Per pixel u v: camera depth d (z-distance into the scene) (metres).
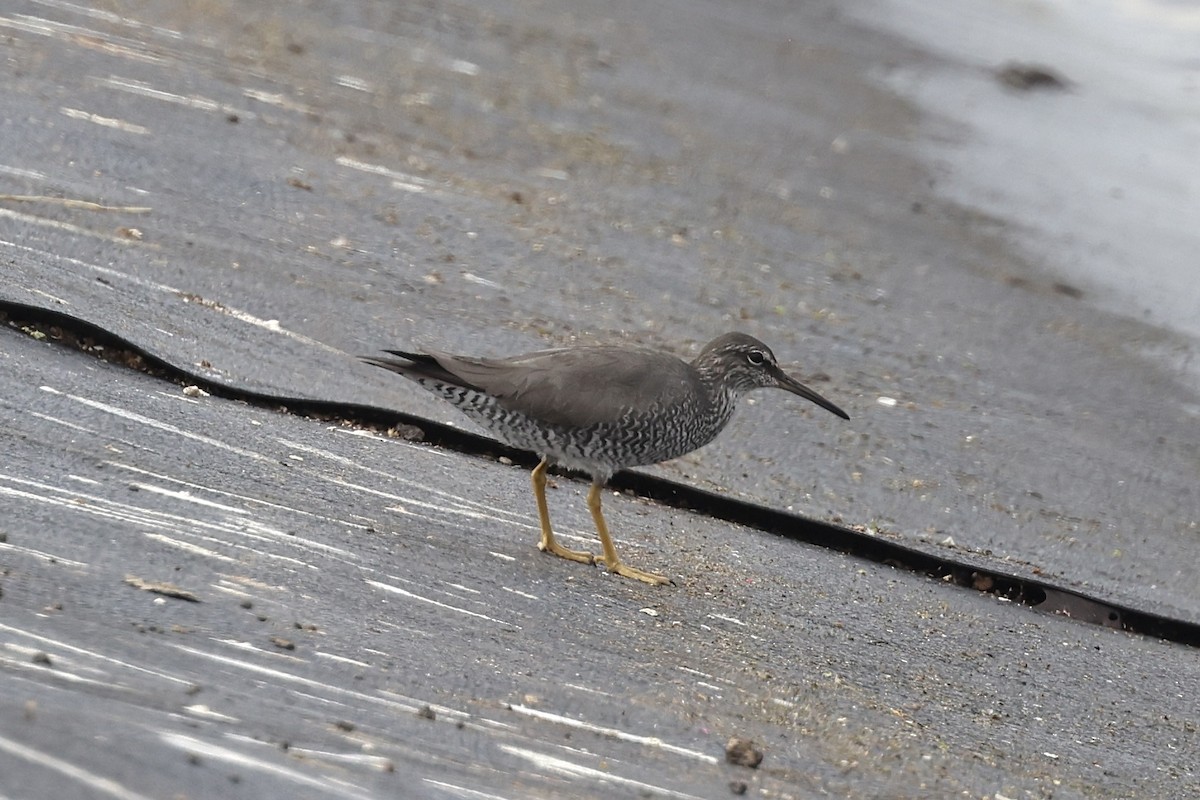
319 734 7.23
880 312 18.28
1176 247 22.92
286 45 23.14
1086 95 31.08
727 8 33.50
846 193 22.88
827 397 15.47
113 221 14.98
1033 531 13.55
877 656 10.56
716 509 13.00
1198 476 15.37
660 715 8.68
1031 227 22.94
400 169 18.97
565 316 15.83
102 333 12.71
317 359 13.50
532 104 23.52
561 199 19.50
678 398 11.45
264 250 15.41
